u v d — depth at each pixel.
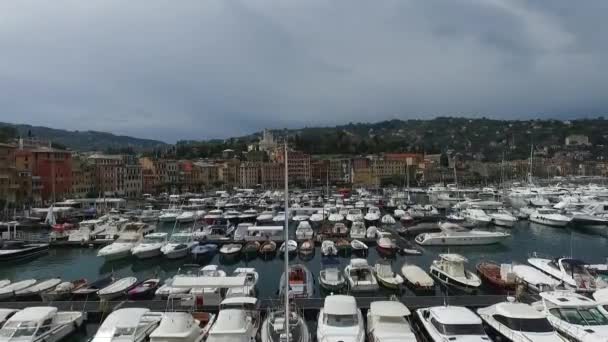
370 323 25.16
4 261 49.16
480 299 30.78
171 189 157.50
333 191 146.75
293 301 28.45
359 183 199.25
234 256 48.06
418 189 153.38
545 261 39.25
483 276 37.62
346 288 35.03
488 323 24.98
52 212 77.31
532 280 33.78
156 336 22.08
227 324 22.84
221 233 60.12
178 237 53.22
